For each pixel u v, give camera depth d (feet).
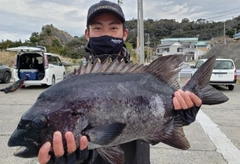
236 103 28.53
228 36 226.58
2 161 12.49
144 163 6.30
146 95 5.54
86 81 5.20
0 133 16.67
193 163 12.25
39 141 4.77
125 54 6.89
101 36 6.50
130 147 6.11
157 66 5.93
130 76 5.60
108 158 5.04
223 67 40.83
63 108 4.85
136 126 5.35
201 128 18.01
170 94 5.86
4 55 114.83
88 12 6.82
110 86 5.27
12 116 21.79
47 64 40.45
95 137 4.77
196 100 5.67
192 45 225.15
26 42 174.81
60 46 193.88
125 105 5.26
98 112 5.03
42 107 4.89
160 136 5.61
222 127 18.33
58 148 4.50
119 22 6.64
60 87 5.09
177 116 5.79
